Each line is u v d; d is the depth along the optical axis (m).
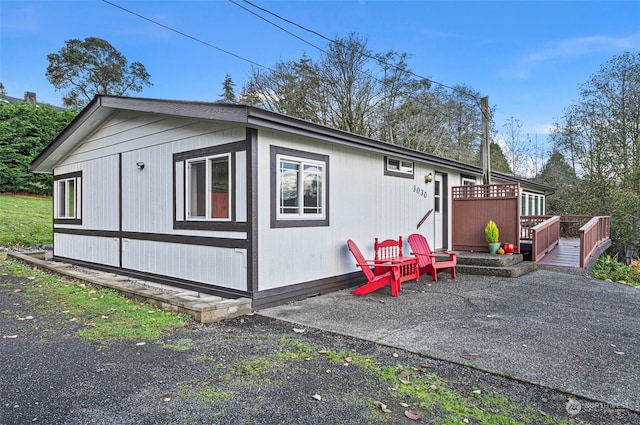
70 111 20.62
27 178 18.30
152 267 6.85
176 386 2.90
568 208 20.16
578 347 3.70
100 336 4.07
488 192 9.54
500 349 3.65
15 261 9.34
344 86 20.58
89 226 8.55
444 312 5.04
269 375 3.10
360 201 7.28
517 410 2.55
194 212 6.12
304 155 6.04
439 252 9.30
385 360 3.42
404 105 21.91
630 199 16.23
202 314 4.55
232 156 5.45
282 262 5.64
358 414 2.50
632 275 8.35
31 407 2.59
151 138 6.84
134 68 34.53
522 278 7.52
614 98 17.22
